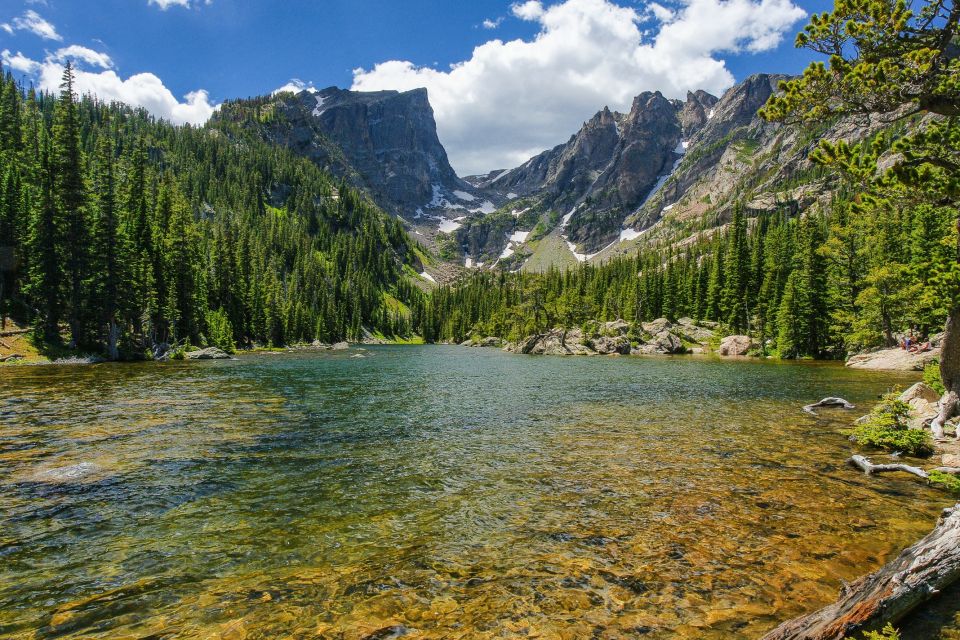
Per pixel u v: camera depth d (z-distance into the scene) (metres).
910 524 8.77
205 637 5.45
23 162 80.19
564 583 6.71
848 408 21.58
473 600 6.27
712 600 6.28
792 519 9.01
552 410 21.27
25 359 43.88
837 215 73.00
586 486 10.91
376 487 10.80
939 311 41.41
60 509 9.31
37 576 6.82
